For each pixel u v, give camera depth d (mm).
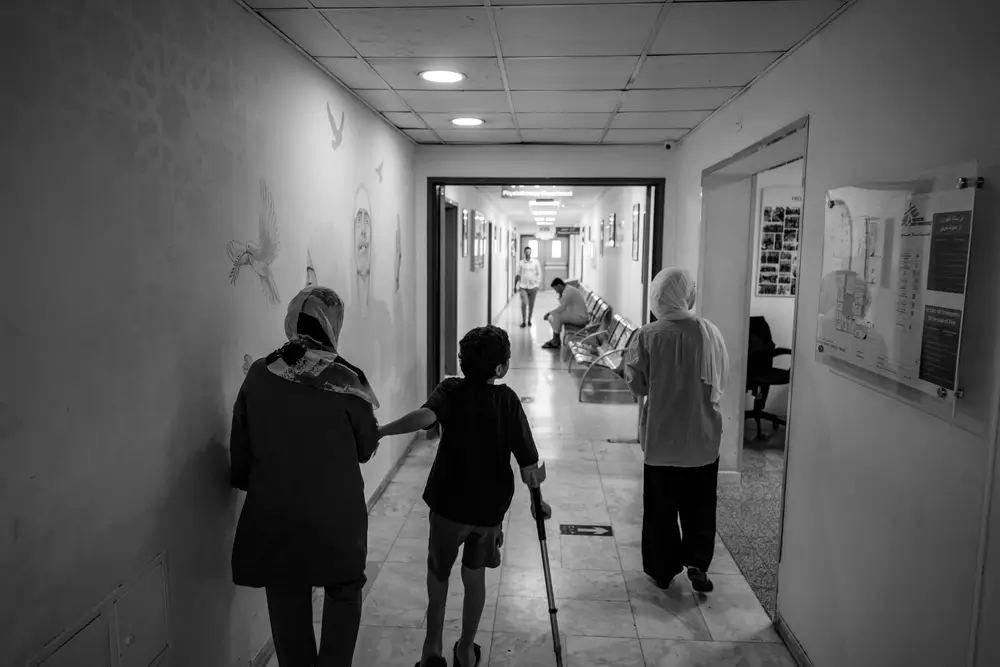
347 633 2184
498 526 2600
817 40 2672
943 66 1757
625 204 9086
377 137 4527
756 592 3332
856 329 2201
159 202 1879
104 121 1621
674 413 3115
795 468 2811
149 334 1833
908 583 1901
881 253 2035
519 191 10672
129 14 1723
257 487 2064
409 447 5730
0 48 1302
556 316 10820
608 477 4988
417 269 5957
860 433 2215
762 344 5875
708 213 4668
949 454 1701
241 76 2443
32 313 1392
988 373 1541
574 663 2736
